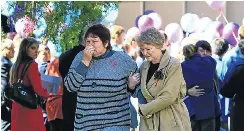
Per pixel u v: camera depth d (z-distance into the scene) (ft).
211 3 70.69
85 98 32.24
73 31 58.95
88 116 32.19
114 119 32.24
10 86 44.98
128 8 105.81
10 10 59.77
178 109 32.71
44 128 46.14
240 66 40.11
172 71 32.24
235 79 40.09
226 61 51.24
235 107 41.06
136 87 33.17
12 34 63.82
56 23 59.67
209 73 46.16
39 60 54.80
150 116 32.63
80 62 32.17
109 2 62.80
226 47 53.78
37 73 44.65
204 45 46.83
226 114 53.36
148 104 32.24
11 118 46.03
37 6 59.82
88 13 59.72
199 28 71.97
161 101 31.99
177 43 69.10
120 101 32.48
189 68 45.78
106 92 32.12
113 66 32.40
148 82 32.73
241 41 46.68
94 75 32.19
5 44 51.11
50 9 59.82
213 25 69.97
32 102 44.62
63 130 43.47
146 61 33.19
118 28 56.34
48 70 47.55
